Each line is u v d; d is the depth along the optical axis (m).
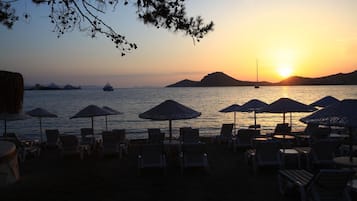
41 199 7.54
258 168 10.02
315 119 6.91
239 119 38.81
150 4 6.75
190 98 92.25
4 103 6.01
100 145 14.89
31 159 12.35
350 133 6.93
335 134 13.69
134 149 14.09
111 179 9.16
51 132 14.76
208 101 76.56
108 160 11.82
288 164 10.16
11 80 6.06
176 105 11.54
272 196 7.45
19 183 8.85
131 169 10.31
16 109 6.22
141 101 83.69
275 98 83.62
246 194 7.63
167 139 14.12
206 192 7.84
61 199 7.52
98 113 14.41
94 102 81.00
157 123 36.72
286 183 7.48
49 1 6.56
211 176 9.25
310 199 6.53
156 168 10.25
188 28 7.06
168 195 7.68
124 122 38.22
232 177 9.11
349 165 6.61
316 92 116.94
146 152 9.49
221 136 14.98
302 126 29.14
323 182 6.24
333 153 9.55
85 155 12.92
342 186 6.30
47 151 14.02
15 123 39.22
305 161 10.23
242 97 94.44
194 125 34.06
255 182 8.59
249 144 13.06
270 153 9.60
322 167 9.71
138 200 7.38
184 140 12.98
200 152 9.60
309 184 6.48
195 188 8.17
